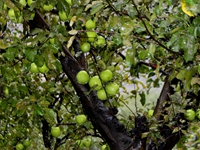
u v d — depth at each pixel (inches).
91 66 113.0
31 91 145.6
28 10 99.8
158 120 118.0
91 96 111.6
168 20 83.6
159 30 85.7
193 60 89.1
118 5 81.1
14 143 161.8
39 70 109.2
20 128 160.6
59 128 150.6
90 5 87.8
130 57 83.6
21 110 116.3
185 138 118.5
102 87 108.9
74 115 179.5
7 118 163.8
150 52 85.2
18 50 92.0
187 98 118.3
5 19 117.7
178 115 114.5
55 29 91.4
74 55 114.8
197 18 75.1
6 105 125.6
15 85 127.3
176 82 119.7
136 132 114.4
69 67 112.3
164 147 116.4
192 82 88.0
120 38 84.5
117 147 113.3
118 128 113.0
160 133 117.5
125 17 86.4
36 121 146.0
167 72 122.0
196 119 120.3
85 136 156.7
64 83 172.4
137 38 87.9
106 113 112.3
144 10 95.8
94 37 109.3
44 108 124.1
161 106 120.3
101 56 122.3
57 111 177.6
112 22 83.8
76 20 100.5
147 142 113.4
